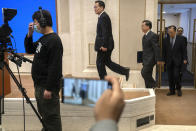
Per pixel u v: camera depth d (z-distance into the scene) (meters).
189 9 8.01
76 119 3.10
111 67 3.74
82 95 0.69
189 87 5.33
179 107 4.02
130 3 4.58
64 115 3.10
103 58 3.60
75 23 4.78
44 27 2.25
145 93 3.55
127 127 3.09
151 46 3.63
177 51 4.43
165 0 5.09
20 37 5.20
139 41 4.69
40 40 2.27
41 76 2.29
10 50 2.37
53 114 2.34
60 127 2.43
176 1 5.09
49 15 2.27
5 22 2.35
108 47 3.52
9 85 3.53
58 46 2.21
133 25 4.65
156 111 3.85
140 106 3.13
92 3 4.67
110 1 4.61
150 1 4.52
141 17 4.60
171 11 9.20
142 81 4.78
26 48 2.49
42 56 2.25
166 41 4.51
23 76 5.02
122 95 0.51
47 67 2.26
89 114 3.06
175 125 3.30
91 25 4.76
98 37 3.51
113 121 0.45
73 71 4.99
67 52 5.09
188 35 7.93
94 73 4.89
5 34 2.32
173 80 4.64
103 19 3.41
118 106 0.49
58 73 2.22
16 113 3.15
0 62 2.32
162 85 5.60
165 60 4.60
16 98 3.14
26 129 3.18
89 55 4.86
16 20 5.13
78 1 4.70
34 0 5.04
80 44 4.84
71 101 0.71
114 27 4.69
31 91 3.75
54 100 2.32
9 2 5.08
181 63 4.51
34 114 3.13
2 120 3.17
